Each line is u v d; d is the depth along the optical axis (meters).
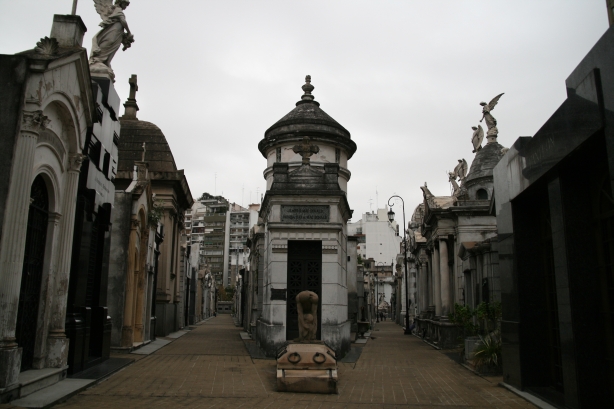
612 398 7.62
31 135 8.04
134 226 17.27
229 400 8.77
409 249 44.03
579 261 8.05
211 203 118.88
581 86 7.21
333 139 23.31
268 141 23.64
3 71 8.02
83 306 11.52
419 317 30.91
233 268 109.44
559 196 8.31
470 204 22.66
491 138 24.16
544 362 10.06
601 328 7.83
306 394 9.53
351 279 30.25
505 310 11.12
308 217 15.99
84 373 10.96
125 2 15.38
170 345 20.17
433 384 11.10
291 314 15.84
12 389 7.63
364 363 15.06
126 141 28.70
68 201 10.19
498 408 8.59
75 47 10.08
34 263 9.36
